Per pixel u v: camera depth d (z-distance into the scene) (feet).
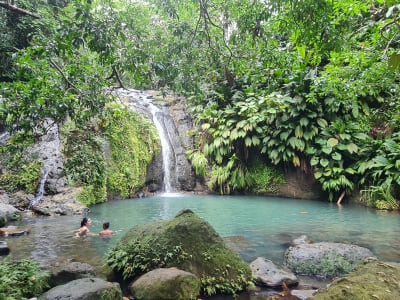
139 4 16.52
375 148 28.25
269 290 10.97
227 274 11.17
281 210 26.22
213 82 37.09
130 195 33.60
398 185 26.16
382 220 21.88
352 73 24.18
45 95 12.23
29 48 12.48
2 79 22.47
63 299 8.32
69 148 28.30
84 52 19.21
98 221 21.83
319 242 15.28
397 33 18.35
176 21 16.25
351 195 29.55
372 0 20.68
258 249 15.42
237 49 19.27
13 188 26.50
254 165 36.27
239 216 23.80
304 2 11.91
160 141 38.78
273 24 17.87
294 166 33.53
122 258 11.93
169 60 14.89
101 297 8.70
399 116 27.68
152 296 9.59
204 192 37.68
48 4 22.75
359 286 7.75
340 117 32.01
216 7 17.65
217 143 35.78
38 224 20.65
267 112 32.22
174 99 46.19
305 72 31.50
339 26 14.60
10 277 9.83
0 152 14.75
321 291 8.13
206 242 11.97
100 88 15.43
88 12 11.84
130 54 13.94
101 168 15.37
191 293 9.95
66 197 26.43
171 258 11.41
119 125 34.27
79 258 14.14
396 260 13.38
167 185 38.32
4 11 21.77
